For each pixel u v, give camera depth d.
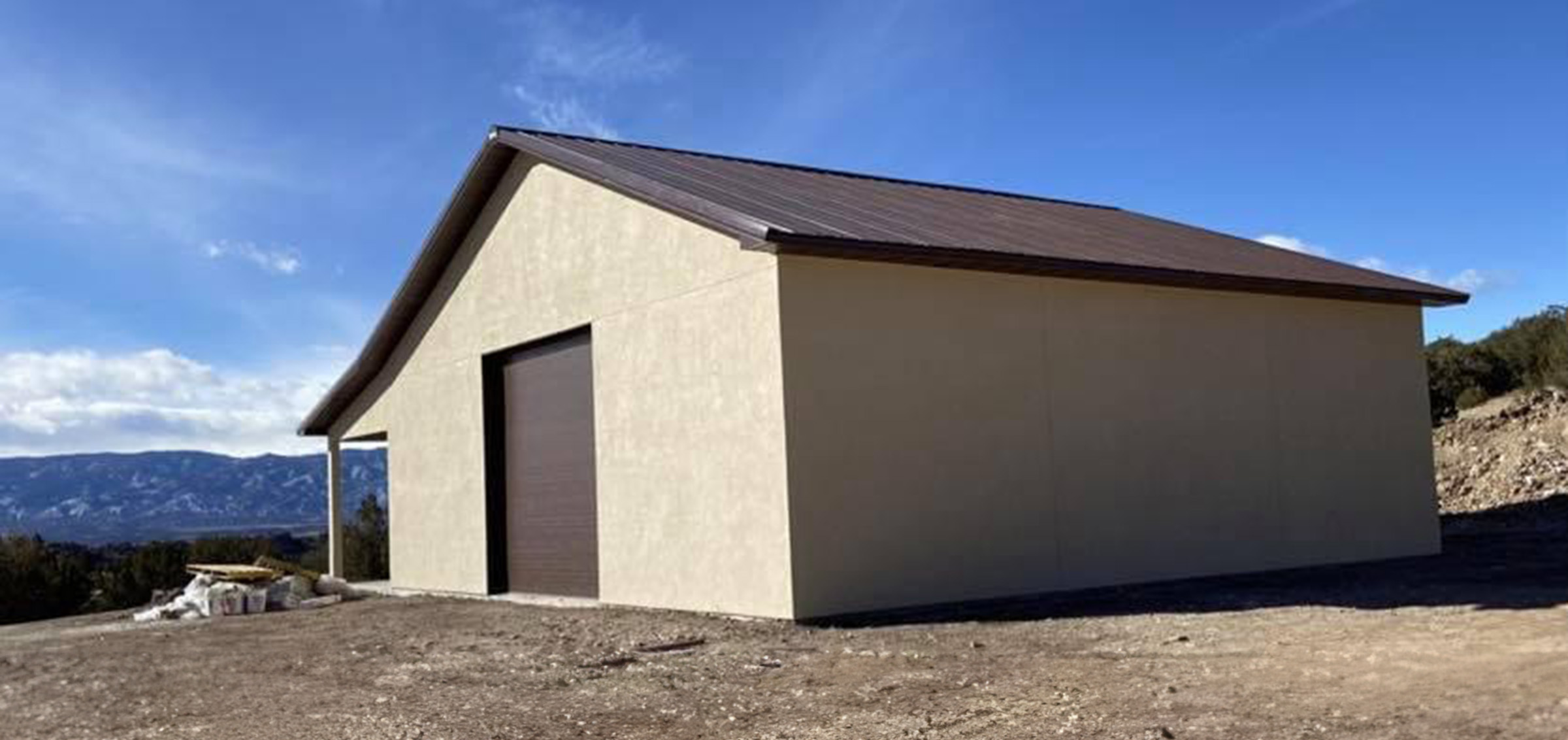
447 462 18.02
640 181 13.45
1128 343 14.20
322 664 10.87
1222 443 14.90
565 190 15.34
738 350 12.27
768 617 11.79
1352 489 16.20
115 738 8.01
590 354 15.17
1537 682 6.94
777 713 7.54
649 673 9.24
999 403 13.04
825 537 11.73
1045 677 8.13
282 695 9.30
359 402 20.55
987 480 12.86
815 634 10.73
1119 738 6.32
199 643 13.29
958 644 9.77
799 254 11.49
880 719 7.15
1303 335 15.97
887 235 12.20
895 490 12.20
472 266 17.41
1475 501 22.62
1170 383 14.51
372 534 28.11
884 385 12.26
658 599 13.45
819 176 17.62
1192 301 14.84
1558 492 21.36
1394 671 7.60
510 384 16.91
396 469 19.42
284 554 29.08
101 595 25.78
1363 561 16.16
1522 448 23.86
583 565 15.20
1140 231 17.94
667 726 7.37
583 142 16.53
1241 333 15.29
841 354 12.02
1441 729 6.05
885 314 12.34
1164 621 10.59
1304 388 15.88
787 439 11.59
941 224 14.04
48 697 10.01
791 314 11.75
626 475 14.01
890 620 11.45
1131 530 13.93
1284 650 8.71
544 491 16.08
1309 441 15.83
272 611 16.83
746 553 12.11
